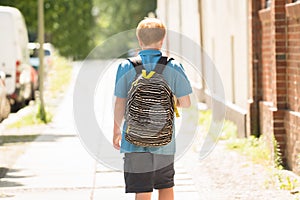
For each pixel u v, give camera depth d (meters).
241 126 18.33
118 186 12.78
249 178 13.31
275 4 14.42
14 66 26.56
